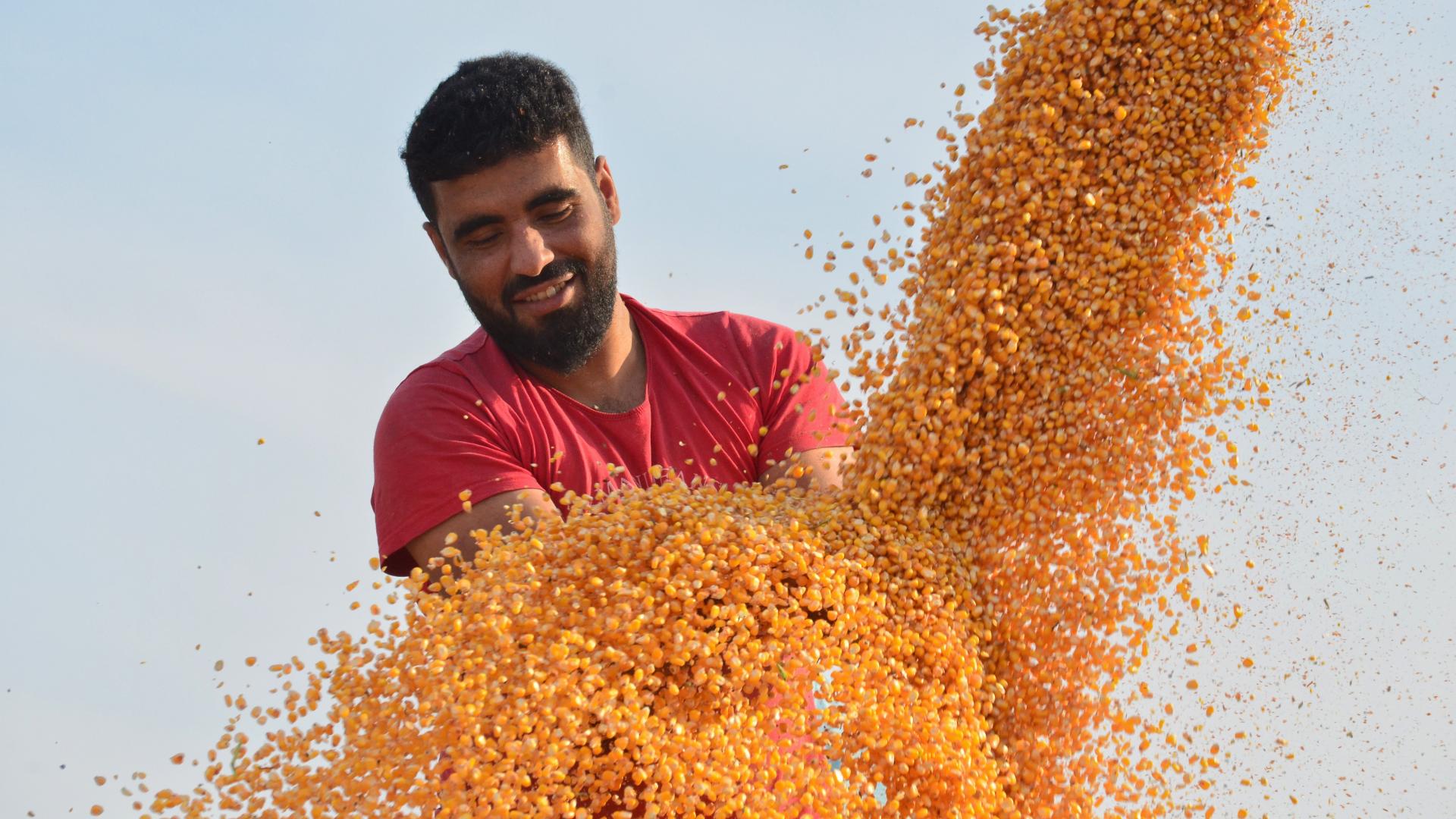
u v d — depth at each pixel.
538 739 2.24
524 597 2.44
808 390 3.34
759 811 2.29
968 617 2.67
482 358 3.28
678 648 2.39
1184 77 2.77
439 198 3.06
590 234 3.08
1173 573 2.82
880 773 2.47
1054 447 2.72
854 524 2.69
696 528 2.58
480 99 2.98
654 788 2.27
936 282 2.79
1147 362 2.76
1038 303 2.71
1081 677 2.78
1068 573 2.78
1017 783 2.64
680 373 3.32
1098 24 2.78
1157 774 2.77
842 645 2.51
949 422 2.71
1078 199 2.75
